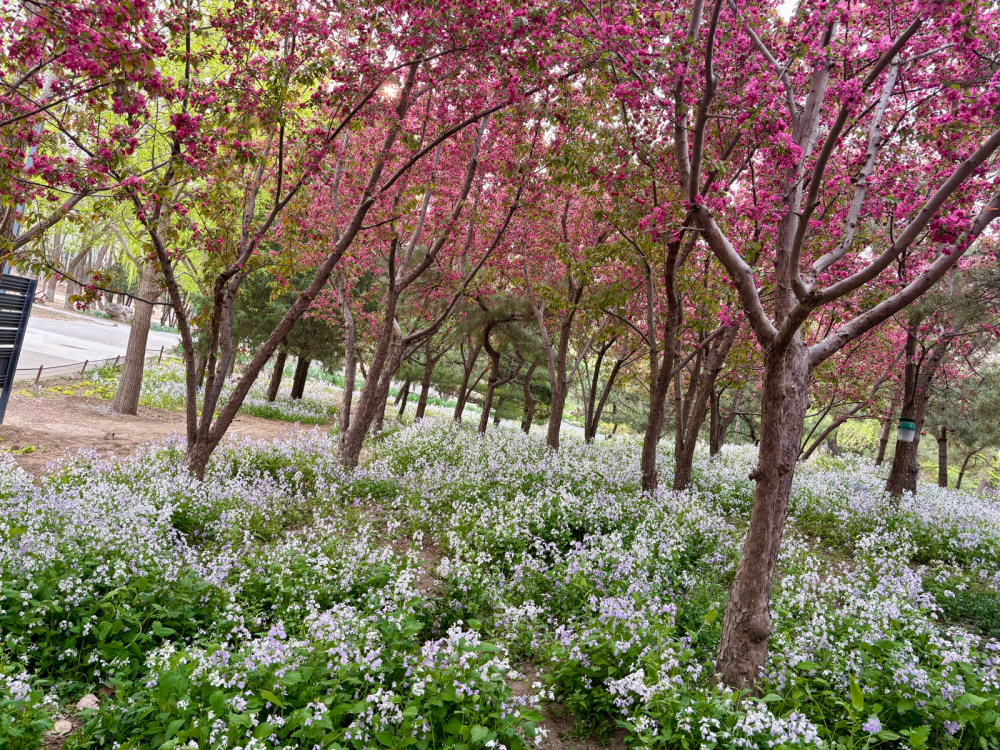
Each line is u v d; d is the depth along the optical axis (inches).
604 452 720.3
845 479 682.2
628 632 204.5
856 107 194.9
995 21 200.7
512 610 236.2
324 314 802.8
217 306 401.4
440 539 353.7
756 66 272.1
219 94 327.9
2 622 186.2
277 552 272.8
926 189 249.6
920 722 181.0
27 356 973.8
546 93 353.4
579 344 866.8
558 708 204.2
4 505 270.4
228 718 146.0
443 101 478.6
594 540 332.8
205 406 412.2
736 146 397.7
